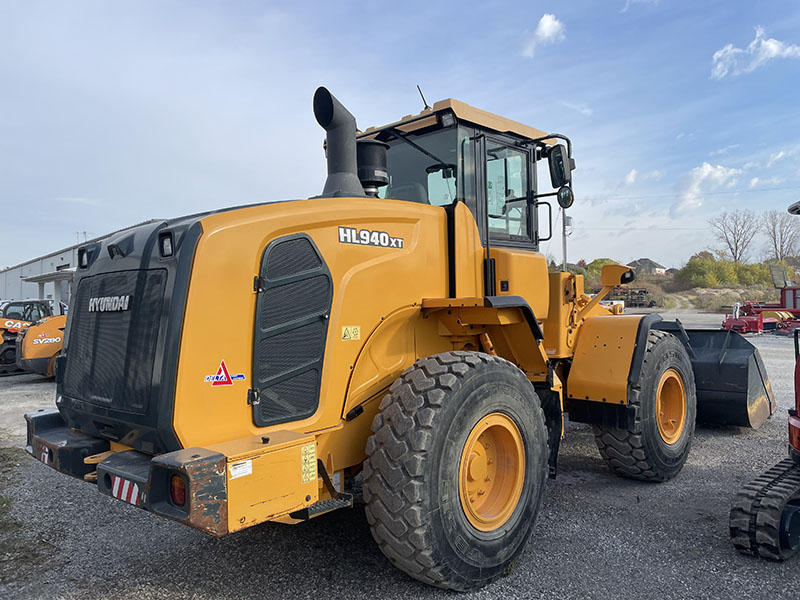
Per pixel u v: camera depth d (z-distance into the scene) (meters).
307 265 2.86
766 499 3.20
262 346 2.69
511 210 4.32
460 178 3.80
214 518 2.21
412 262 3.38
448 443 2.82
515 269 3.80
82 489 4.79
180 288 2.48
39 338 11.55
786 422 6.58
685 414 4.84
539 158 4.61
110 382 2.82
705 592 2.87
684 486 4.52
